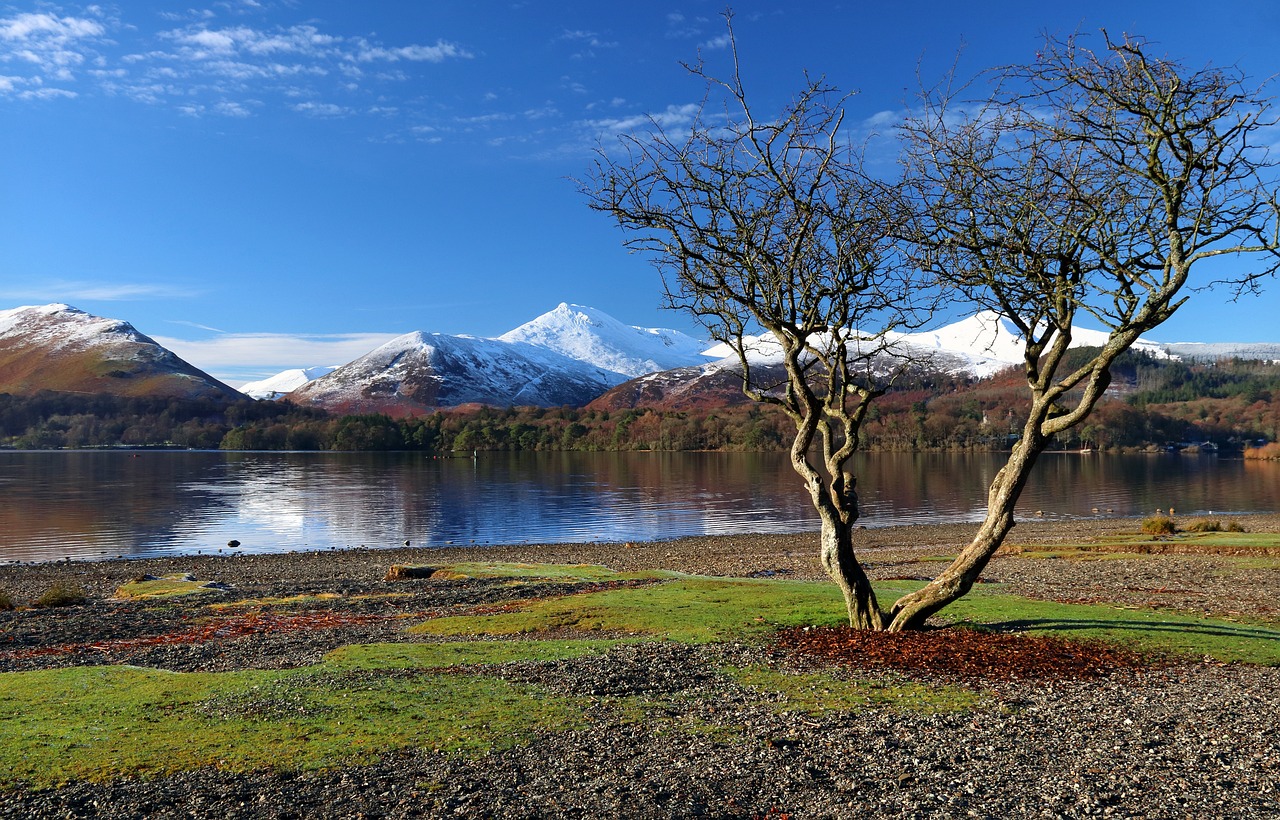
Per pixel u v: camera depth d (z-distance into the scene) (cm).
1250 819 769
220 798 827
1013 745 962
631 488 10550
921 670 1292
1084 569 2888
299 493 9688
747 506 8138
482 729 1030
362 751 952
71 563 4422
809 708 1112
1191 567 2861
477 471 14700
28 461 18125
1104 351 1296
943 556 3897
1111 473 13038
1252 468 14438
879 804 810
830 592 2164
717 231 1496
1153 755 927
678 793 838
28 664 1602
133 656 1658
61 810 802
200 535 5906
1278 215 1145
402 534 6034
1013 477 1453
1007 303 1410
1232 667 1309
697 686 1232
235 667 1523
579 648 1507
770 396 1625
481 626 1872
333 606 2502
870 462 16562
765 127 1434
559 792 841
